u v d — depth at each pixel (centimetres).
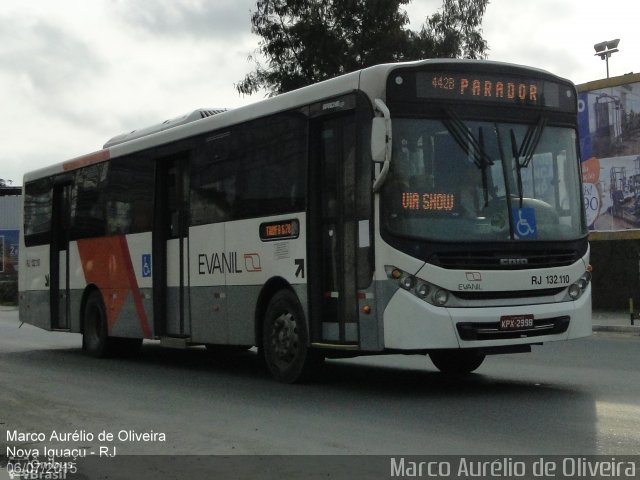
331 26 3466
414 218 1007
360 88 1047
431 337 987
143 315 1505
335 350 1093
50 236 1819
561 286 1057
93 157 1681
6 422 952
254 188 1234
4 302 5203
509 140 1064
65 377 1364
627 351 1575
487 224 1029
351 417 926
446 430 841
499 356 1502
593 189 2741
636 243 2645
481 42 3491
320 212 1122
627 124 2656
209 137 1345
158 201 1475
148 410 1019
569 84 1123
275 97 1202
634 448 749
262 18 3500
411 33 3475
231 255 1280
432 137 1029
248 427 891
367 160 1031
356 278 1046
